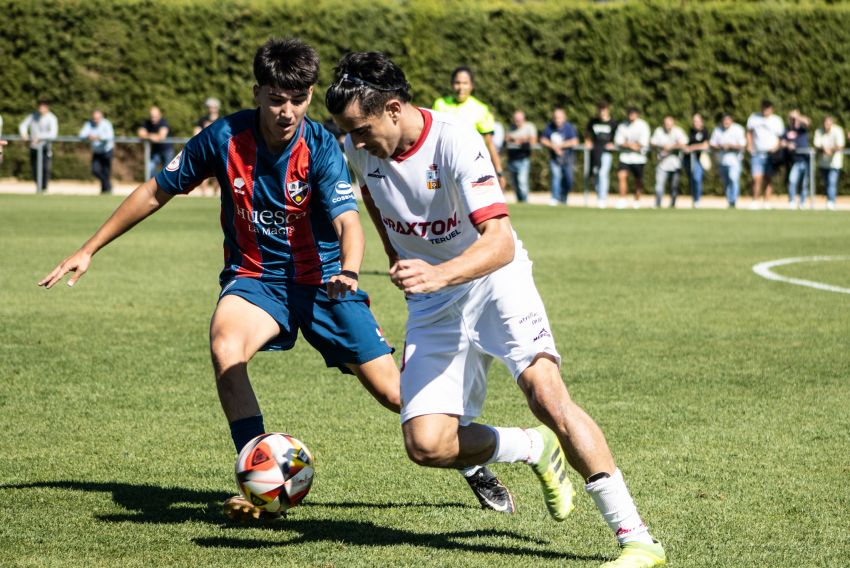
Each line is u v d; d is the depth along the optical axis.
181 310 25.47
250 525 11.53
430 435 10.78
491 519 11.89
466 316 10.88
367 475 13.41
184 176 12.30
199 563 10.33
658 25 76.75
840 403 17.22
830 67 77.00
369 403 17.02
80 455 14.03
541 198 76.12
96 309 25.45
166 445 14.55
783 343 22.23
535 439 11.34
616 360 20.39
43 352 20.39
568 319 24.95
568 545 11.06
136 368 19.16
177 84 77.88
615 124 66.62
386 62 10.19
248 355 12.01
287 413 16.33
